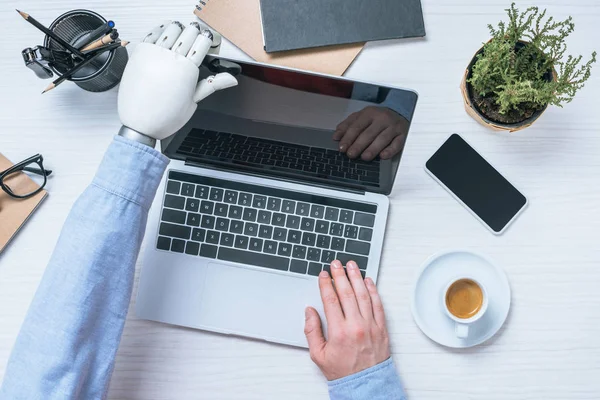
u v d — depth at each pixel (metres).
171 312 0.81
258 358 0.83
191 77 0.67
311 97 0.68
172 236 0.81
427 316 0.81
